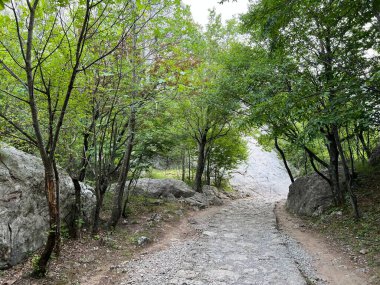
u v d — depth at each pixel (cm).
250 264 685
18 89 625
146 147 1158
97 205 876
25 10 493
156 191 1606
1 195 610
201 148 1853
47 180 552
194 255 755
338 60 855
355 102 701
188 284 568
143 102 819
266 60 1131
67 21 659
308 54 985
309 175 1531
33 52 589
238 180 2884
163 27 748
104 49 723
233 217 1353
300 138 831
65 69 604
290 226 1197
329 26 871
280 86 994
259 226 1138
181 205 1505
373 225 903
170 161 2428
